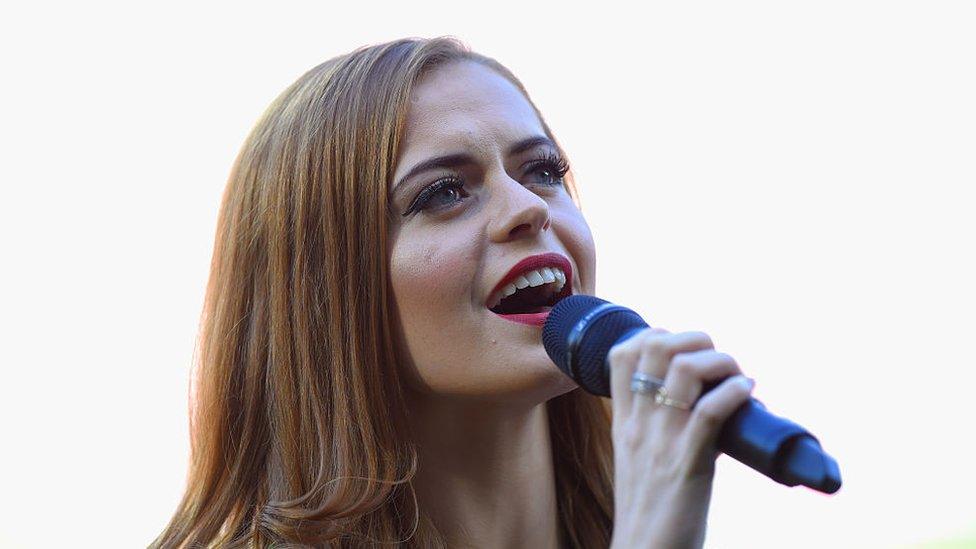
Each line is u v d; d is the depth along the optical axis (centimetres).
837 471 387
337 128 645
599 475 732
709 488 424
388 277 617
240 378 675
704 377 426
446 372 600
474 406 614
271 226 667
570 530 708
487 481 636
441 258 600
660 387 434
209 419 674
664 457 425
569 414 729
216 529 643
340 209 637
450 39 680
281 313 652
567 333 503
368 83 650
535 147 646
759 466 406
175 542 652
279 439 643
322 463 618
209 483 662
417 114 634
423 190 616
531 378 582
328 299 634
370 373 617
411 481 626
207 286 718
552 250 607
